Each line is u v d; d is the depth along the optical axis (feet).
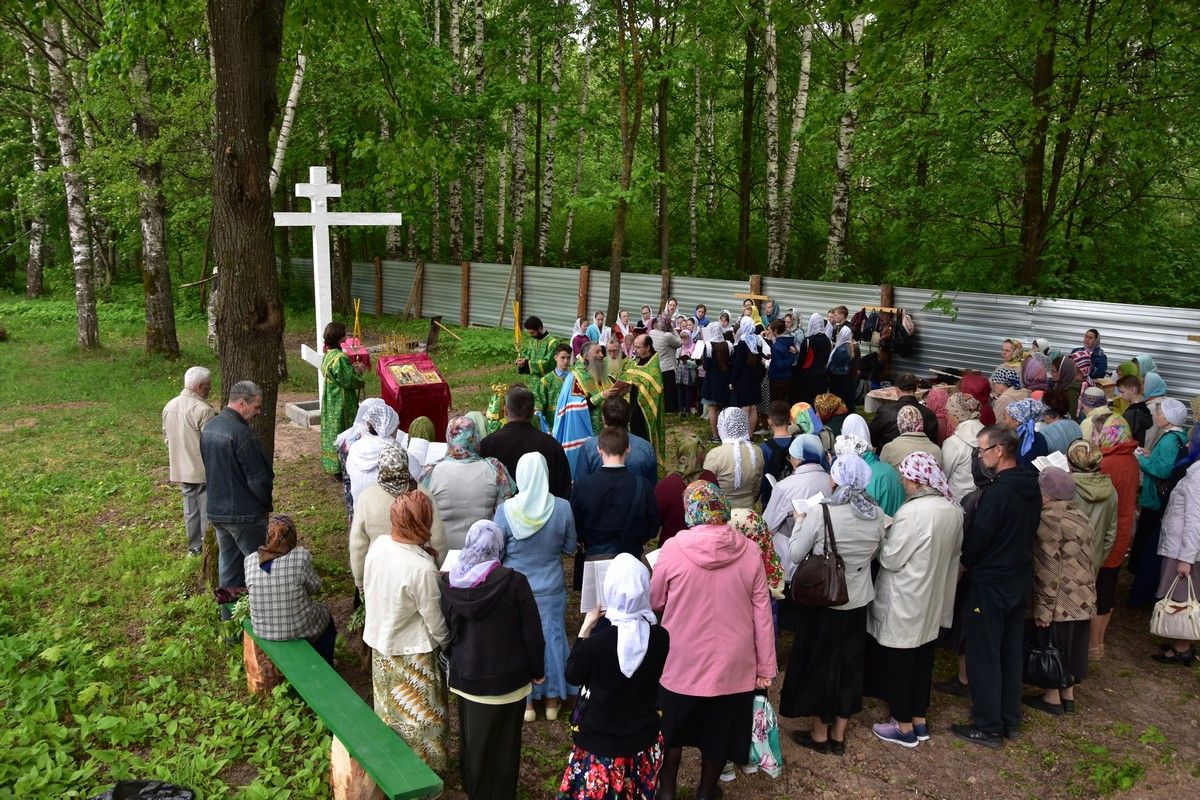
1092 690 19.07
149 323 53.83
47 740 15.24
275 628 16.34
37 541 25.57
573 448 27.20
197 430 23.77
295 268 94.94
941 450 20.95
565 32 69.00
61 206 98.58
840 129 53.93
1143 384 27.50
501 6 79.25
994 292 45.73
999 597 16.53
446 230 97.19
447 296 79.10
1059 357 36.29
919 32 32.68
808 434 18.61
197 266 90.53
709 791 14.19
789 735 17.19
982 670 16.79
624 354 40.40
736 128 87.51
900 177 49.98
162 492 30.27
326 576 23.58
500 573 13.32
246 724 16.07
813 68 69.97
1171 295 47.32
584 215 97.40
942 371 44.14
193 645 19.02
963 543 16.72
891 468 18.60
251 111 19.61
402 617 14.26
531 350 32.48
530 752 16.06
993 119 40.88
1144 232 47.50
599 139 91.81
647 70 52.19
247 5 19.04
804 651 16.28
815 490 17.52
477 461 17.89
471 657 13.28
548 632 16.78
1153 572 22.66
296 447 36.45
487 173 105.91
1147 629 22.13
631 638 12.09
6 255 106.32
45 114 65.36
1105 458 19.76
